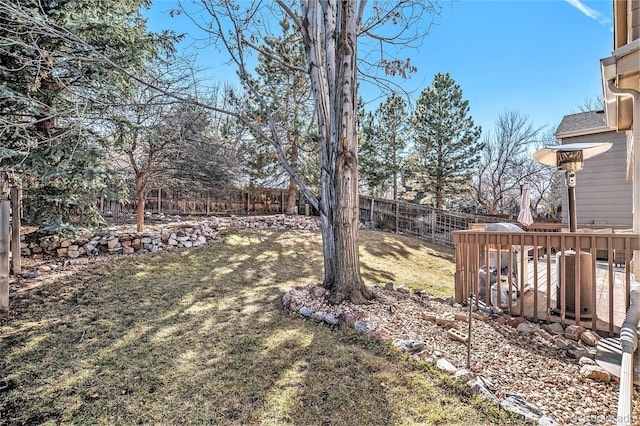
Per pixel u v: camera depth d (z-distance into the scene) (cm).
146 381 249
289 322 354
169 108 624
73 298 412
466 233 412
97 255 588
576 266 335
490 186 1920
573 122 1028
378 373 249
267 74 1051
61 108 502
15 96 459
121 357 284
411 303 404
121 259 576
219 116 1038
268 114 488
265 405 219
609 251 313
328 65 427
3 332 325
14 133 486
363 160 1312
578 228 693
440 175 1502
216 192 1121
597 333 316
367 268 659
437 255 892
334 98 415
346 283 400
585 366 254
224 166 997
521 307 362
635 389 213
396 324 333
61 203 539
